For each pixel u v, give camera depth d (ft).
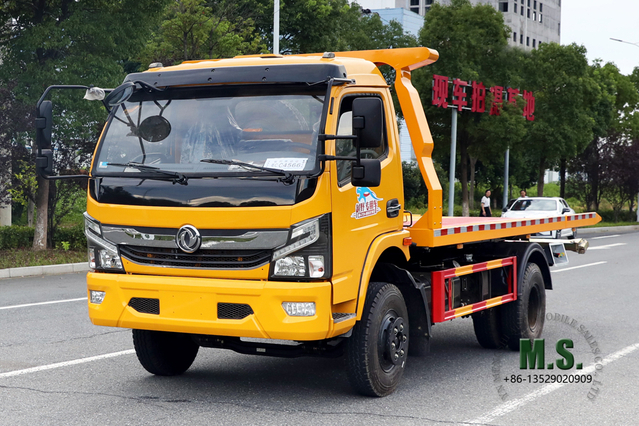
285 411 17.81
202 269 16.90
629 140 151.64
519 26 293.43
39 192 58.13
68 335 27.58
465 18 96.53
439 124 96.99
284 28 103.96
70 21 54.60
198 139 17.63
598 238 97.66
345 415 17.52
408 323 20.40
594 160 144.15
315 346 18.52
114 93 18.62
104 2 55.98
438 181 22.35
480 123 95.66
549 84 118.73
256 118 17.49
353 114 16.31
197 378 21.34
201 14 68.64
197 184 16.99
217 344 19.49
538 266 28.12
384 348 19.02
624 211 166.81
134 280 17.47
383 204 19.31
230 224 16.58
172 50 68.80
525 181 176.35
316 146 16.81
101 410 17.76
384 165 19.53
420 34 98.02
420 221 21.89
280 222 16.35
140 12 57.67
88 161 59.26
